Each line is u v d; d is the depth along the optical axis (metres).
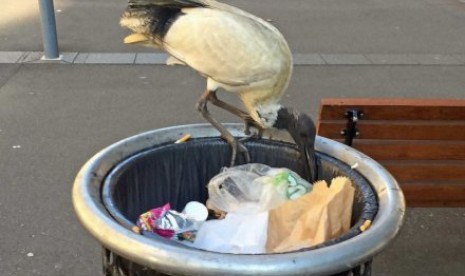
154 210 1.94
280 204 1.90
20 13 9.03
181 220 1.88
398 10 9.94
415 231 3.75
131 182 2.06
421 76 6.76
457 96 6.21
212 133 2.31
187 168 2.25
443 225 3.82
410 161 3.13
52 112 5.43
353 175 2.03
